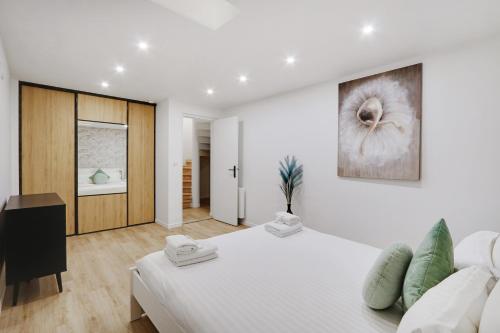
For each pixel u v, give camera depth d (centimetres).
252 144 446
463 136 226
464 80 225
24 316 188
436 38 216
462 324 73
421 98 248
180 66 280
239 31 205
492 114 212
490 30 202
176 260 169
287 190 364
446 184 236
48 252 218
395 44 227
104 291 225
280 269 167
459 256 137
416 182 255
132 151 443
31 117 346
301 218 366
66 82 341
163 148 447
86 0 165
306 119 357
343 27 199
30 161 346
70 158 379
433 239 114
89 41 222
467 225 225
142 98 431
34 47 233
